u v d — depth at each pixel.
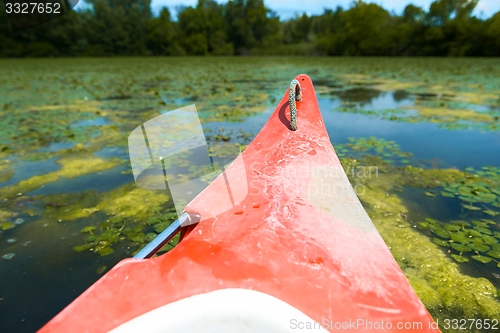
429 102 4.87
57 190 2.19
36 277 1.40
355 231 0.80
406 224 1.71
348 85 6.82
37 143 3.20
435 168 2.46
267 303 0.59
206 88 6.35
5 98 5.64
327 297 0.61
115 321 0.56
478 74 8.48
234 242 0.73
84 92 6.18
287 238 0.74
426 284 1.31
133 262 0.67
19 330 1.16
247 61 15.84
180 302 0.59
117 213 1.88
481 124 3.60
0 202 2.03
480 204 1.90
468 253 1.48
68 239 1.65
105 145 3.10
